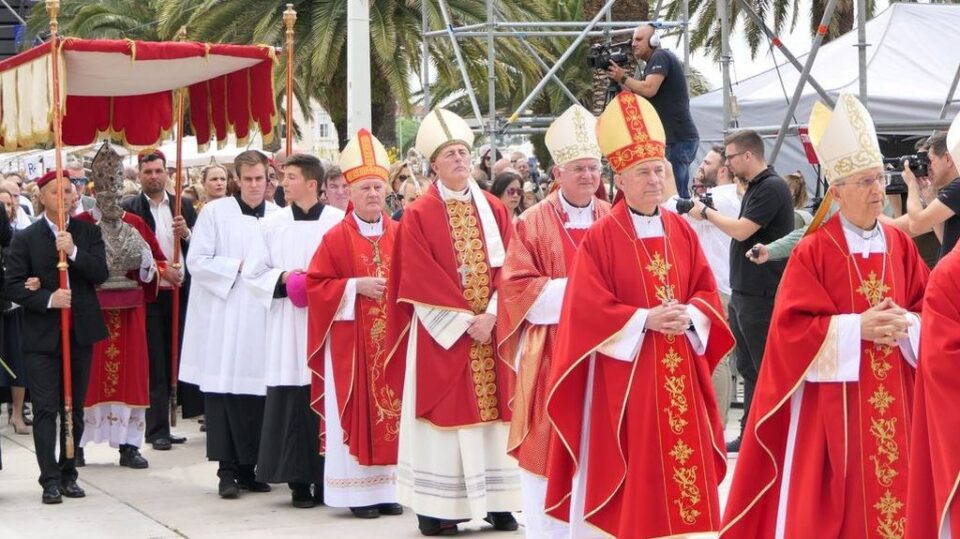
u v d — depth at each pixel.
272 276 9.74
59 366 10.05
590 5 16.73
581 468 7.04
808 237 6.46
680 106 11.38
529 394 7.56
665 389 6.84
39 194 10.13
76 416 10.27
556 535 7.45
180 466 11.52
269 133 11.28
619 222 6.98
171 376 12.28
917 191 8.88
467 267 8.70
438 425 8.54
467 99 30.22
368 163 9.48
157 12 24.53
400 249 8.73
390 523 9.15
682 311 6.72
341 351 9.30
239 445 10.12
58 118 9.80
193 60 10.69
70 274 10.04
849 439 6.26
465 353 8.60
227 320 10.15
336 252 9.40
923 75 16.30
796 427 6.42
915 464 5.58
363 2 13.71
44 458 10.01
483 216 8.80
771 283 10.03
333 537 8.74
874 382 6.26
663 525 6.77
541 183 18.27
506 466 8.70
